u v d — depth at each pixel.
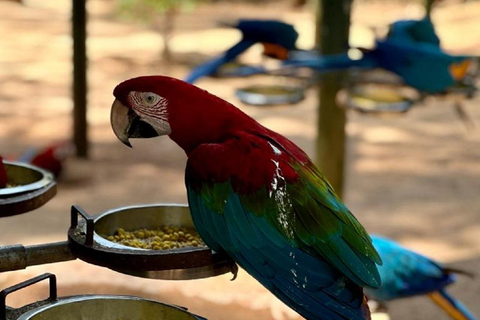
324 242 2.86
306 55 6.66
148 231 3.06
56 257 2.66
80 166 10.51
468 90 6.16
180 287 3.88
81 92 10.77
